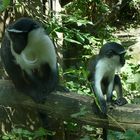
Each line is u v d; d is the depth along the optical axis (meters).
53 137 7.25
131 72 8.05
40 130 5.71
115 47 5.88
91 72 5.82
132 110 5.09
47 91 5.71
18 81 5.82
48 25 7.71
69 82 7.40
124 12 17.95
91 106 5.29
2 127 7.23
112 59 5.84
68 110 5.46
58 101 5.53
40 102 5.66
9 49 5.93
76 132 7.65
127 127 5.13
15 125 7.19
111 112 5.18
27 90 5.78
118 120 5.15
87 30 10.60
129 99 7.57
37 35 5.70
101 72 5.73
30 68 5.87
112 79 6.04
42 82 5.87
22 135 5.82
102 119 5.23
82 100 5.39
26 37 5.65
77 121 5.49
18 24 5.67
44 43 5.77
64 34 8.03
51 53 5.92
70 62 9.37
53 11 8.20
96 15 11.24
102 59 5.82
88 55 9.22
